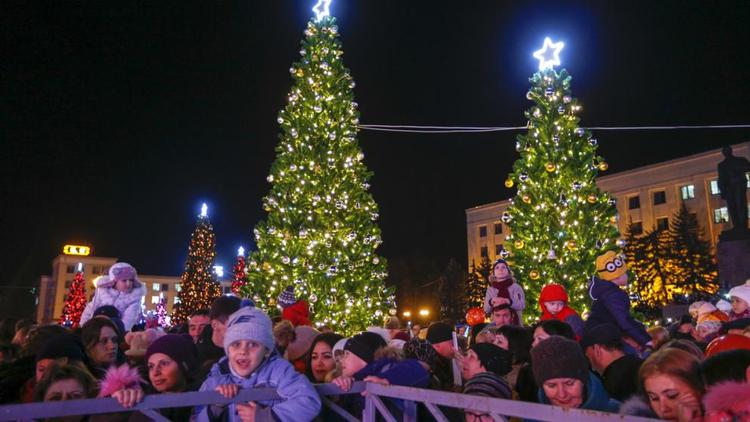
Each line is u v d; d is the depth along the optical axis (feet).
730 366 7.47
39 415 6.95
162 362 11.02
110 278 22.95
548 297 21.33
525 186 44.21
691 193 171.94
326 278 41.22
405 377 10.26
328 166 44.24
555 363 9.18
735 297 21.50
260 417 8.45
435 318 192.24
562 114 44.68
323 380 14.05
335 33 48.52
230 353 9.26
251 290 43.24
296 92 46.19
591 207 42.47
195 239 156.25
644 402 8.56
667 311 59.00
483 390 9.78
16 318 21.61
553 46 46.42
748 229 46.14
